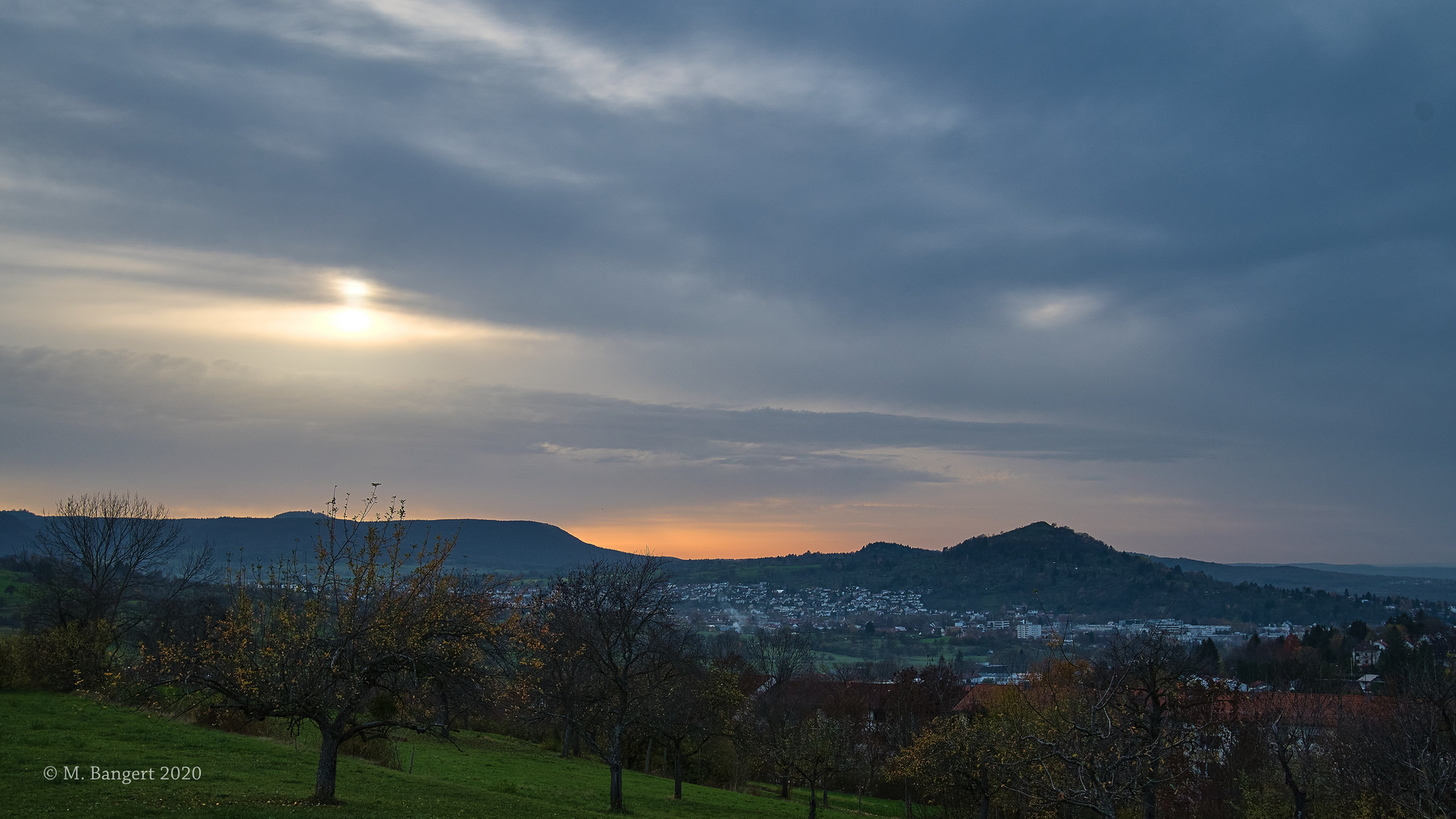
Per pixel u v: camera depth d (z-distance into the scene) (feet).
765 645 378.32
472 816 98.02
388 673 91.09
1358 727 145.48
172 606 198.59
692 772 238.27
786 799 225.97
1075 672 184.34
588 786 165.68
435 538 94.58
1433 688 124.36
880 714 312.91
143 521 225.15
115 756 107.34
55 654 170.30
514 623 98.27
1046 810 99.86
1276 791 136.56
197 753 118.21
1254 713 160.25
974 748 142.10
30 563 212.23
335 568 89.66
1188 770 108.99
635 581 160.35
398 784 120.78
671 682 166.91
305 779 109.19
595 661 150.71
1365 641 435.53
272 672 86.12
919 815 220.23
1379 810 108.47
